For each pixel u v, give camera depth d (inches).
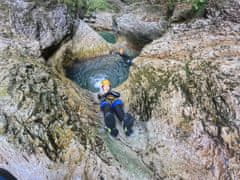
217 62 145.4
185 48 169.8
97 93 173.3
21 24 185.0
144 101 145.5
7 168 95.2
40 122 114.3
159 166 114.7
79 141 113.9
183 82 140.5
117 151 118.2
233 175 101.3
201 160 109.3
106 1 353.7
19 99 121.1
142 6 293.7
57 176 98.6
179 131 121.6
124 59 223.9
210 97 127.1
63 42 208.8
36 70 147.6
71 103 139.3
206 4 198.7
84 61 222.1
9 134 104.7
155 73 156.7
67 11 223.1
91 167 105.4
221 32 174.1
